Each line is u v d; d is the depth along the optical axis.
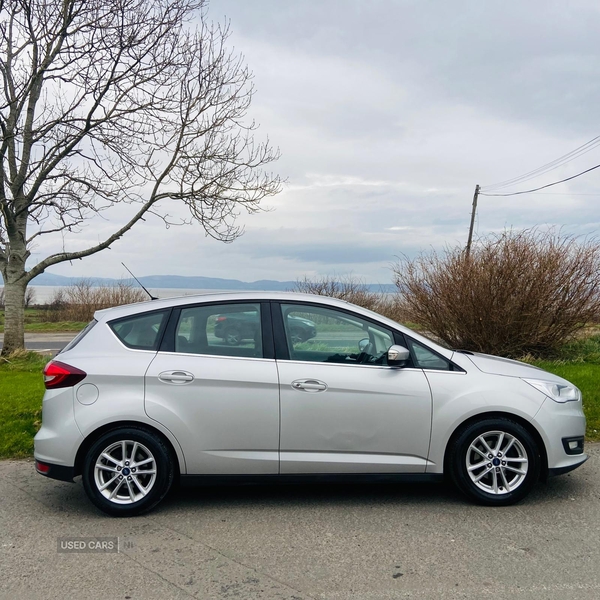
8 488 5.16
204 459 4.46
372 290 21.48
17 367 11.80
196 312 4.75
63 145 11.16
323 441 4.50
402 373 4.60
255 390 4.48
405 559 3.69
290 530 4.16
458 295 11.72
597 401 7.60
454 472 4.57
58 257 12.90
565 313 11.34
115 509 4.40
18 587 3.39
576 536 4.02
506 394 4.57
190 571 3.57
